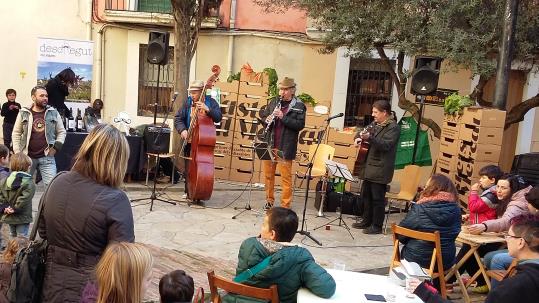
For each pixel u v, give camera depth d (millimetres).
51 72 10070
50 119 5934
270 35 10594
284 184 6508
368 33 7543
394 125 6020
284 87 6281
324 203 7297
